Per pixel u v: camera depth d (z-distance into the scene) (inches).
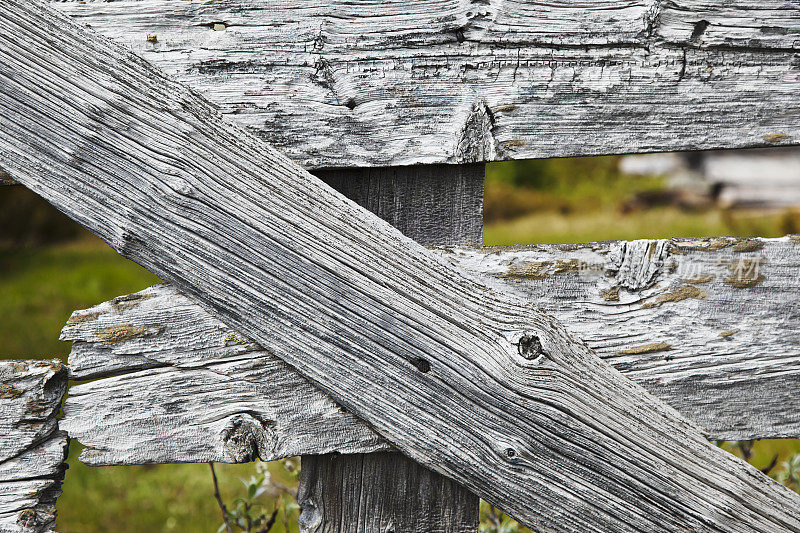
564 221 299.1
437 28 50.7
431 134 51.1
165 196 50.6
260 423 51.4
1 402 50.7
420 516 52.8
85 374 51.0
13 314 178.7
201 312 51.1
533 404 51.6
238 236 50.8
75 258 240.1
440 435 51.6
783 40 51.3
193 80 50.5
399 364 51.3
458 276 51.3
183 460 51.4
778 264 51.9
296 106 50.7
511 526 62.4
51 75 50.3
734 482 52.2
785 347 52.3
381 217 51.6
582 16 50.9
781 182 285.9
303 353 51.2
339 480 52.5
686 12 51.1
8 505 51.0
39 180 50.6
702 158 308.2
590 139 51.4
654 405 51.9
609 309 51.8
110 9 50.2
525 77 51.0
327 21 50.6
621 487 52.0
